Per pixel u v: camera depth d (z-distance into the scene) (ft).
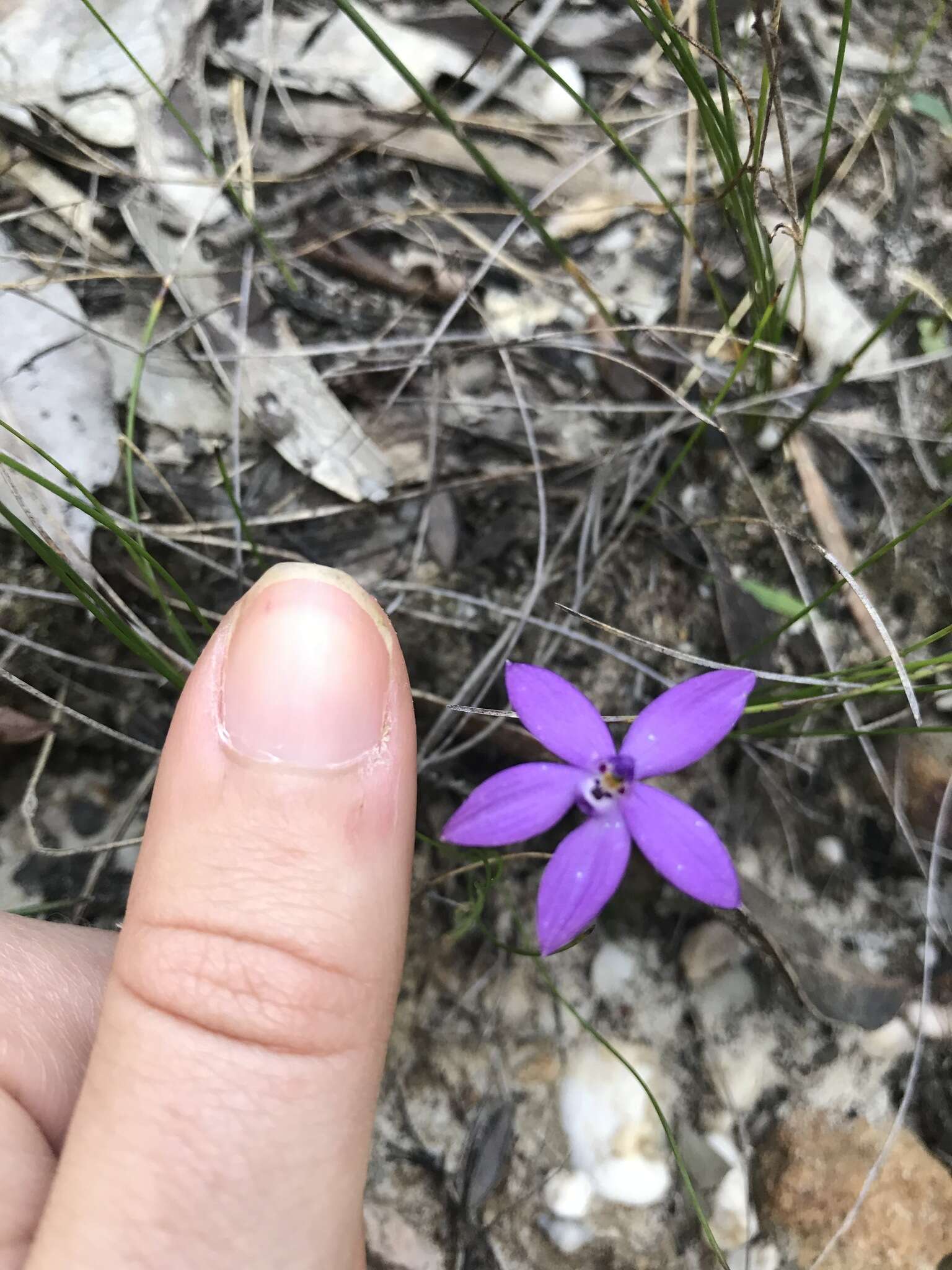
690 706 0.26
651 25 0.30
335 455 0.34
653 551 0.36
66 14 0.34
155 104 0.35
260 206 0.35
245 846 0.22
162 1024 0.21
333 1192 0.22
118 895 0.34
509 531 0.36
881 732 0.31
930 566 0.36
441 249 0.36
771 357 0.35
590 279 0.37
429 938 0.34
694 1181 0.32
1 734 0.33
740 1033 0.33
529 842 0.35
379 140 0.36
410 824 0.23
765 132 0.30
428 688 0.34
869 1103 0.32
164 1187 0.21
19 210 0.34
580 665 0.35
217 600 0.34
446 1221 0.32
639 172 0.37
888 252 0.38
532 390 0.36
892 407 0.37
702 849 0.25
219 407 0.34
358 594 0.23
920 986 0.33
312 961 0.22
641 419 0.36
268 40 0.36
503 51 0.37
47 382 0.32
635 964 0.34
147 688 0.35
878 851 0.34
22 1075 0.25
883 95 0.39
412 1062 0.33
